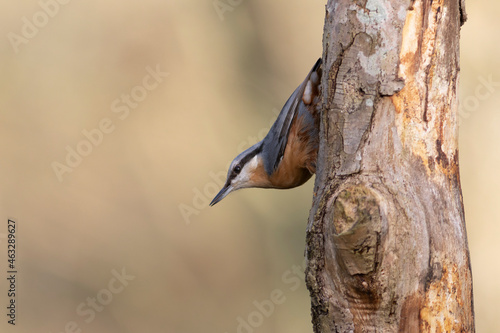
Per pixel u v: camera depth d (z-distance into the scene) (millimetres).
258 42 12398
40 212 12539
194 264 12336
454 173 4344
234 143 12398
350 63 4336
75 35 12938
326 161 4406
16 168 12602
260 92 12375
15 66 12859
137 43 12758
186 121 12594
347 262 3898
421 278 3984
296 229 12156
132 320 12078
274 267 12086
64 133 12789
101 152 12773
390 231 3889
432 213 4105
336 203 3939
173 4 12727
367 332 4027
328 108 4430
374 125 4250
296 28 12273
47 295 12148
